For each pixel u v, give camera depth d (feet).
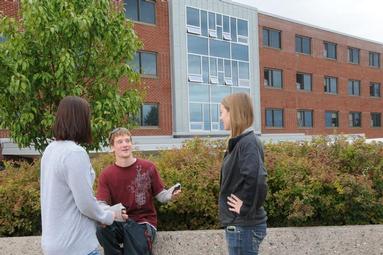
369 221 16.81
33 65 23.16
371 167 17.49
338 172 17.10
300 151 19.44
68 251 9.06
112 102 24.32
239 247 10.98
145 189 13.48
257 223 10.96
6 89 22.79
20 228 16.92
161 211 16.61
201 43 97.19
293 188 16.22
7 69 22.77
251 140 10.64
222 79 100.99
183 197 16.31
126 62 27.35
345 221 16.72
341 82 140.87
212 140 21.16
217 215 16.47
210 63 98.73
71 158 9.07
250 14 109.40
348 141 18.97
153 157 20.29
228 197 11.03
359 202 16.21
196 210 16.51
